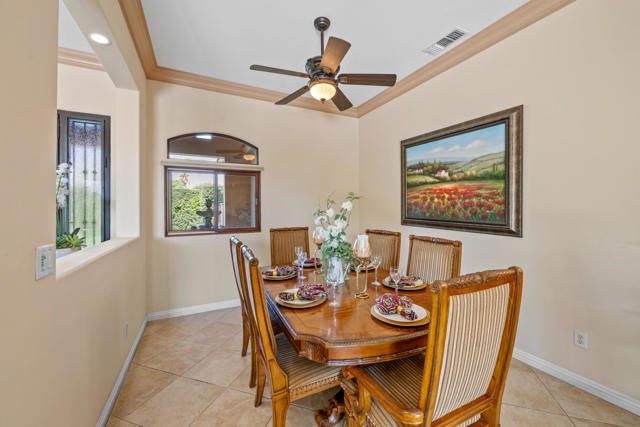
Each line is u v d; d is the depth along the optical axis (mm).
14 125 811
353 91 3635
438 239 2129
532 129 2143
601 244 1798
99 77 2752
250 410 1709
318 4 2076
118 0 1889
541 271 2102
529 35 2150
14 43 812
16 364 813
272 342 1305
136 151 2639
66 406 1147
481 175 2512
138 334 2578
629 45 1667
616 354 1737
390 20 2258
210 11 2146
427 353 896
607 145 1762
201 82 3254
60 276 1095
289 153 3846
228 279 3471
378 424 1166
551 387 1913
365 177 4199
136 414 1671
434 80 3010
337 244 1850
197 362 2250
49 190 1005
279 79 3291
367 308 1512
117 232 2592
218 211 3443
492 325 977
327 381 1404
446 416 1013
